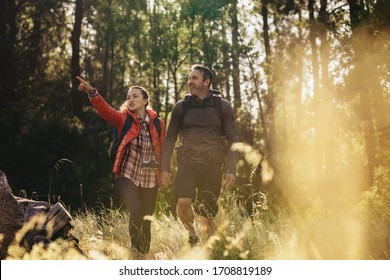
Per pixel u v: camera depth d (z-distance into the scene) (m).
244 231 4.34
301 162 38.50
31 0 35.12
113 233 6.25
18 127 27.48
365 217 6.61
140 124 6.05
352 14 22.92
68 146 26.81
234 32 41.47
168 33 41.69
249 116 42.78
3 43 31.48
